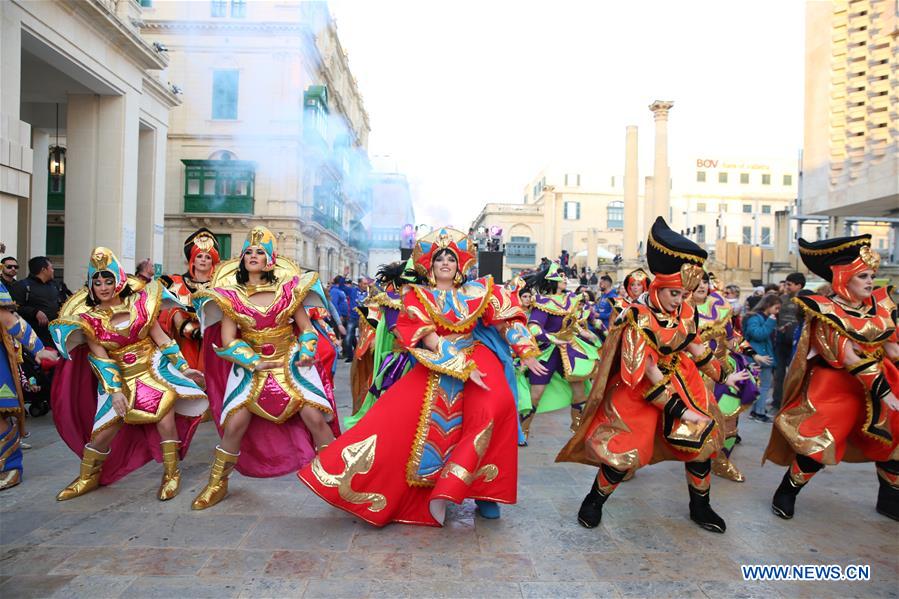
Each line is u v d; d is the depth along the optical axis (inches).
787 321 291.9
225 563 123.0
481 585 115.1
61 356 160.6
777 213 931.3
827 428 150.7
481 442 132.6
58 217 831.1
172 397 164.2
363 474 135.3
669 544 136.4
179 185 888.9
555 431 260.7
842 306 151.4
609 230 2107.5
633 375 133.5
